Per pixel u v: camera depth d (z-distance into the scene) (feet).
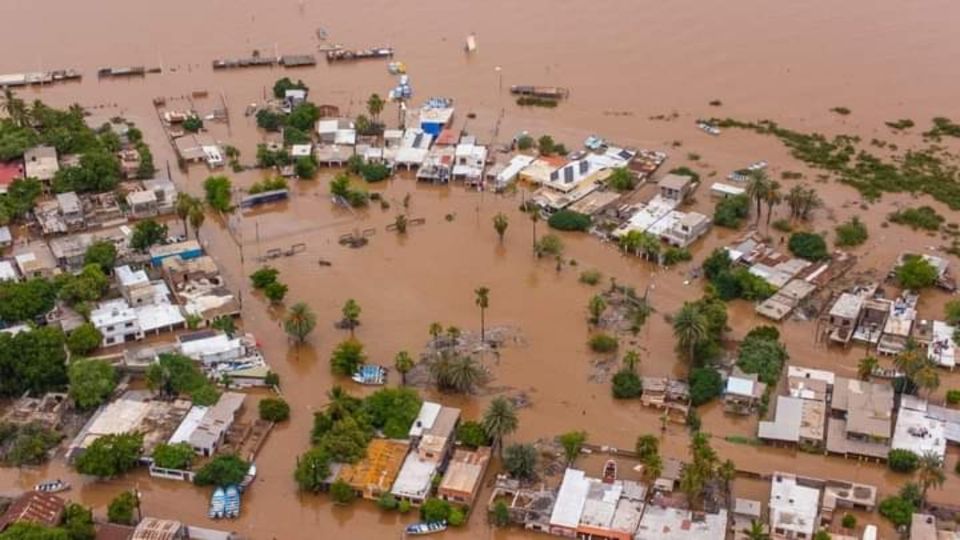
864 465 650.84
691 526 590.96
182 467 640.58
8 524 580.71
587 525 595.88
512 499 622.54
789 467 649.61
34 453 653.30
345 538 606.14
